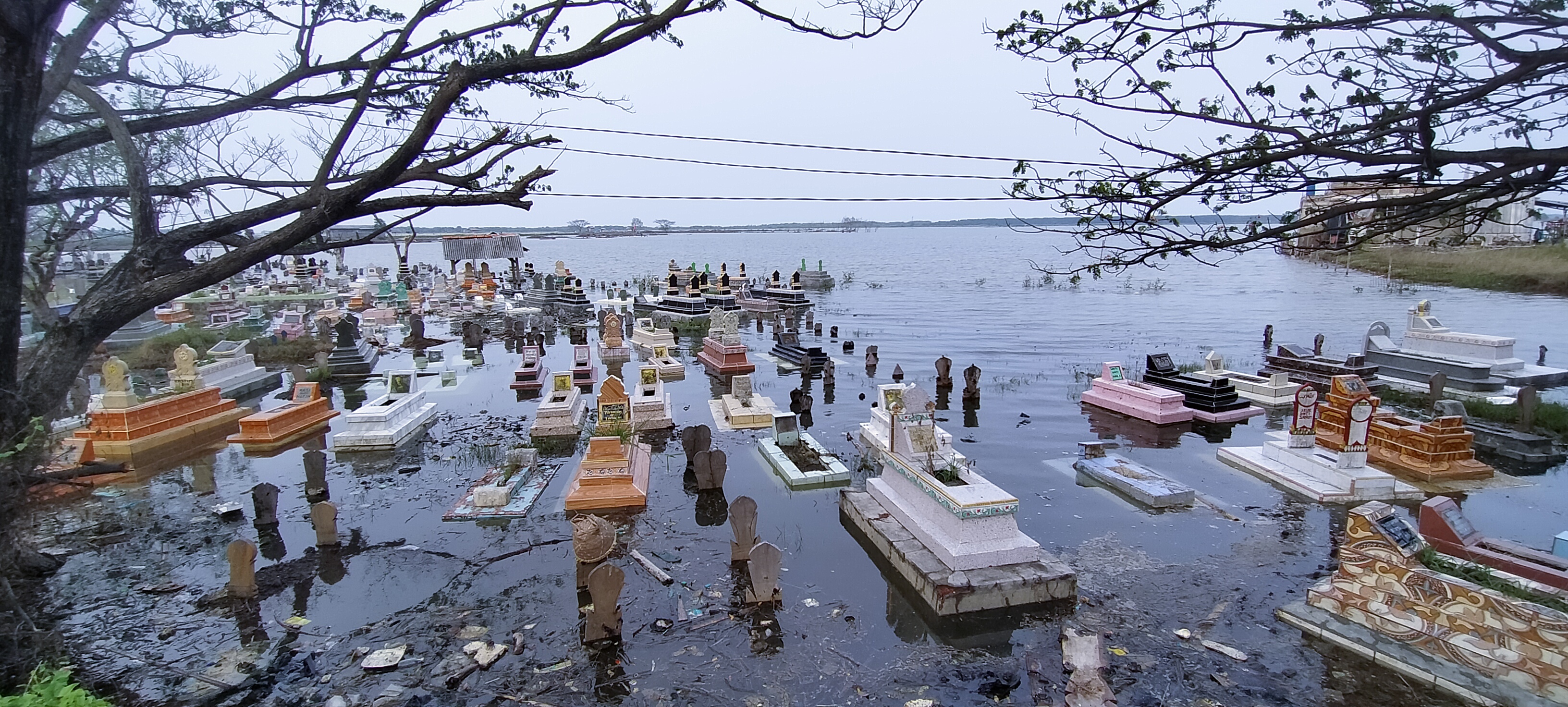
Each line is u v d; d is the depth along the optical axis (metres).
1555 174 3.87
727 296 38.47
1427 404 17.30
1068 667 7.19
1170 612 8.22
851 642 7.79
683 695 6.89
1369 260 60.91
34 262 7.68
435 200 5.99
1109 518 10.88
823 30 6.12
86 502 12.01
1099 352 25.70
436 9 6.62
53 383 5.60
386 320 33.25
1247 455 13.24
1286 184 4.30
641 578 9.16
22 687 6.71
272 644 7.78
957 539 8.78
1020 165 4.71
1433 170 4.07
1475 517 10.73
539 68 5.82
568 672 7.25
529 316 36.31
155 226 6.15
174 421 15.45
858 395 19.17
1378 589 7.46
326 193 5.75
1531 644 6.39
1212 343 27.58
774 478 12.88
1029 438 15.06
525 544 10.18
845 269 81.31
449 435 15.80
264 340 27.20
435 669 7.31
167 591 8.95
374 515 11.31
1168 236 4.54
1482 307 36.34
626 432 12.87
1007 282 58.81
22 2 4.85
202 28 7.14
